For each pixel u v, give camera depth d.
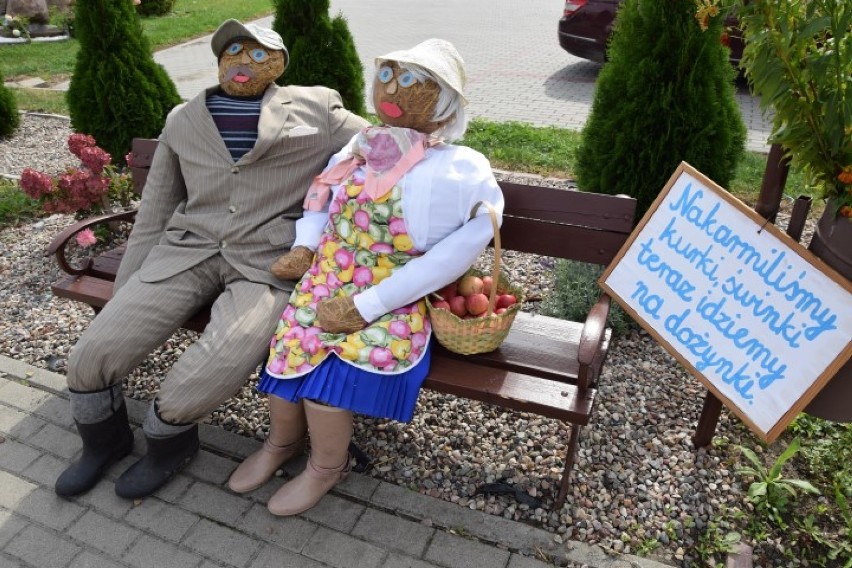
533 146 5.95
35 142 6.33
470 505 2.43
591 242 2.60
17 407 2.91
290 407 2.36
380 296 2.21
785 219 4.34
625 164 3.46
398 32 12.45
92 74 5.14
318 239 2.53
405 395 2.23
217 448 2.68
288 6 4.52
